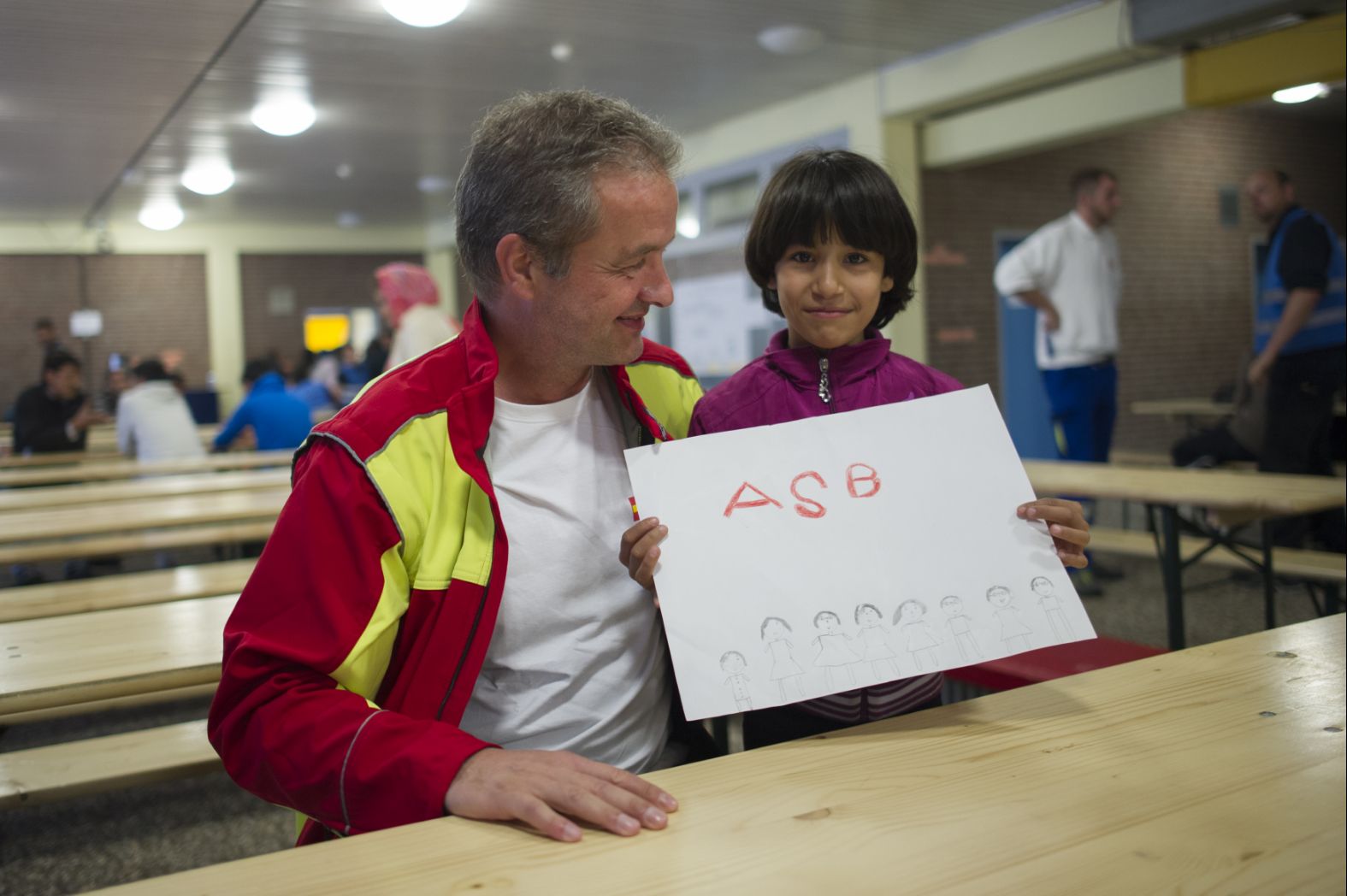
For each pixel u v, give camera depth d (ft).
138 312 41.06
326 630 3.09
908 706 4.18
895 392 4.35
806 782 2.52
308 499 3.16
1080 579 14.57
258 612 3.12
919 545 3.14
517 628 3.54
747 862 2.12
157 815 8.62
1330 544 12.78
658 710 3.92
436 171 31.76
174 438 20.80
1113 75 18.30
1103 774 2.47
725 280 27.86
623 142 3.25
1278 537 13.47
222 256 41.93
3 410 39.32
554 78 21.89
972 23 18.62
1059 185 26.20
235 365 42.27
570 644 3.60
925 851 2.12
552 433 3.71
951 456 3.30
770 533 3.11
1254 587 14.33
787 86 23.44
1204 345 30.68
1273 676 3.13
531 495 3.60
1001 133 20.79
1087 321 16.26
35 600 7.48
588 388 3.87
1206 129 30.35
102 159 27.91
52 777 6.38
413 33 18.38
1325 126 33.19
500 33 18.67
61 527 9.64
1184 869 2.00
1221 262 30.96
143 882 2.13
